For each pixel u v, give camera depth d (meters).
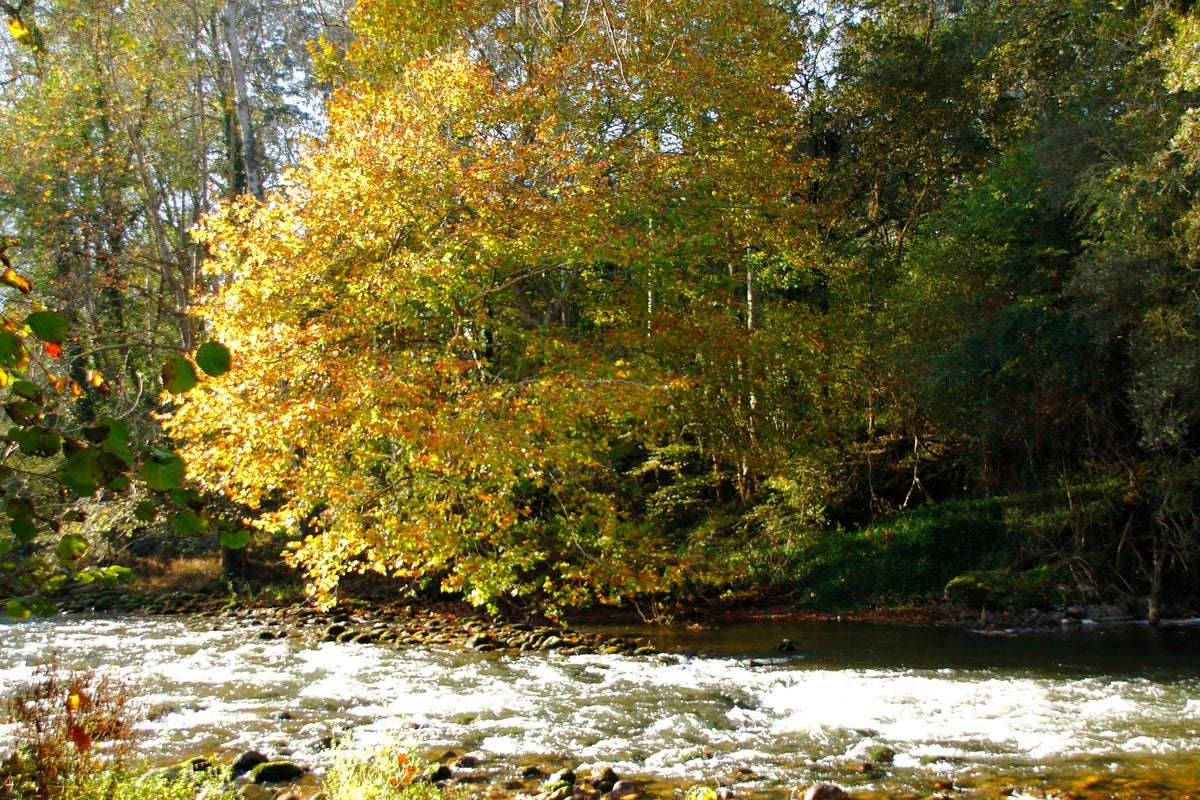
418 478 12.34
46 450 2.86
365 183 13.44
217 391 11.74
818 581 20.03
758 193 17.95
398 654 14.38
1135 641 14.59
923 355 19.83
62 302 21.61
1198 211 13.86
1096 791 7.19
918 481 22.36
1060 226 18.88
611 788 7.54
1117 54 18.11
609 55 16.31
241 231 14.38
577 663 13.48
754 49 18.59
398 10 18.16
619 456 20.91
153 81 23.89
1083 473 18.86
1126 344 16.98
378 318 13.27
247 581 22.89
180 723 9.81
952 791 7.30
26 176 21.88
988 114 28.69
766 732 9.35
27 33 4.78
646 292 17.41
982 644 14.70
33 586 3.83
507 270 15.25
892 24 31.38
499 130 16.97
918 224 27.02
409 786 6.71
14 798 5.86
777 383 20.00
